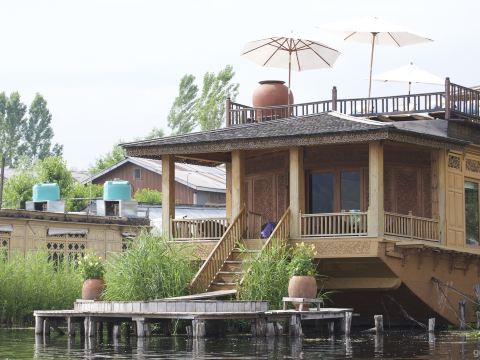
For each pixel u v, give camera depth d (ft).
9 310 112.98
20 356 72.28
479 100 118.83
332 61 129.39
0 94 409.08
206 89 301.63
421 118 117.08
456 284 108.58
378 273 99.30
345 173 109.09
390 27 127.85
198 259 101.86
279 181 114.42
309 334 92.73
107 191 152.56
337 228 103.50
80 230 139.44
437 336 92.63
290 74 128.47
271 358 68.95
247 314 84.69
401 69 140.77
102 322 91.15
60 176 218.79
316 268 99.76
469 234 113.50
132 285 93.66
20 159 386.93
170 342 82.84
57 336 93.04
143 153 109.40
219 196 224.33
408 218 101.86
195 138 107.34
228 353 72.84
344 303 105.09
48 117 415.64
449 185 109.19
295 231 100.48
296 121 107.34
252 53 129.70
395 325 108.37
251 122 123.03
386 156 108.68
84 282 97.81
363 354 72.64
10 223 130.52
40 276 115.24
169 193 109.50
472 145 113.09
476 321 108.88
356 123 100.53
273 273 93.45
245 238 104.42
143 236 98.07
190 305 85.97
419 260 101.81
